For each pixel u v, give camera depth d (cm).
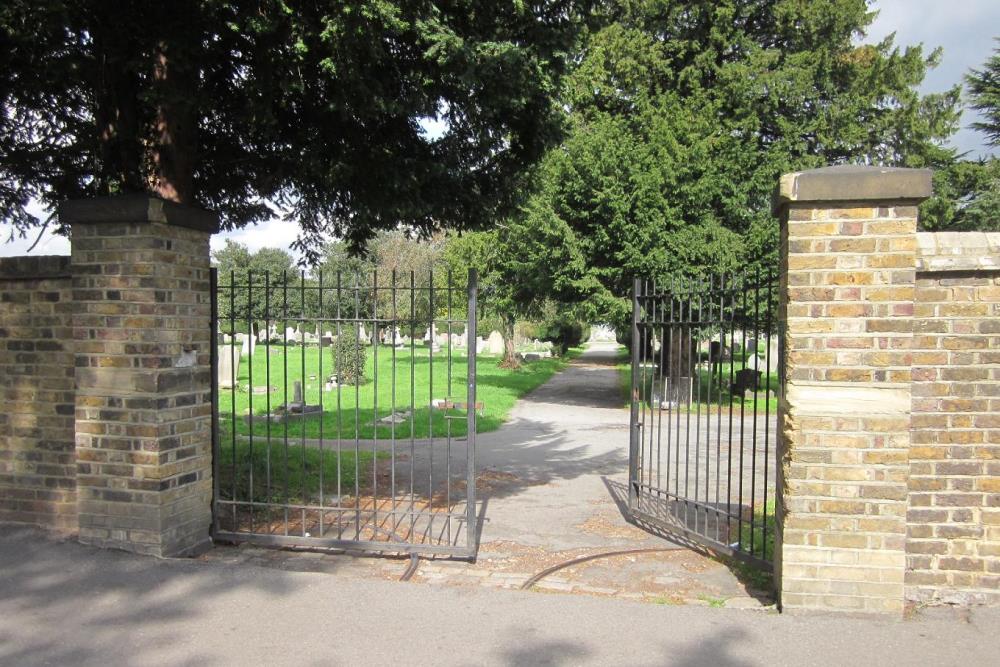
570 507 709
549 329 3634
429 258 3088
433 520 652
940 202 1961
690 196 1512
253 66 527
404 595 438
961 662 353
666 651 364
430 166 579
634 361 666
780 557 425
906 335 398
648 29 1831
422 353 3575
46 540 525
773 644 371
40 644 371
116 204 486
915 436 425
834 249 404
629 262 1480
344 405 1516
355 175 602
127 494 504
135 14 484
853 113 1756
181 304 518
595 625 395
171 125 546
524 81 508
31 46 504
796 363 409
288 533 600
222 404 1528
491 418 1350
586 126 1727
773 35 1856
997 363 418
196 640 376
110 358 502
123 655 360
